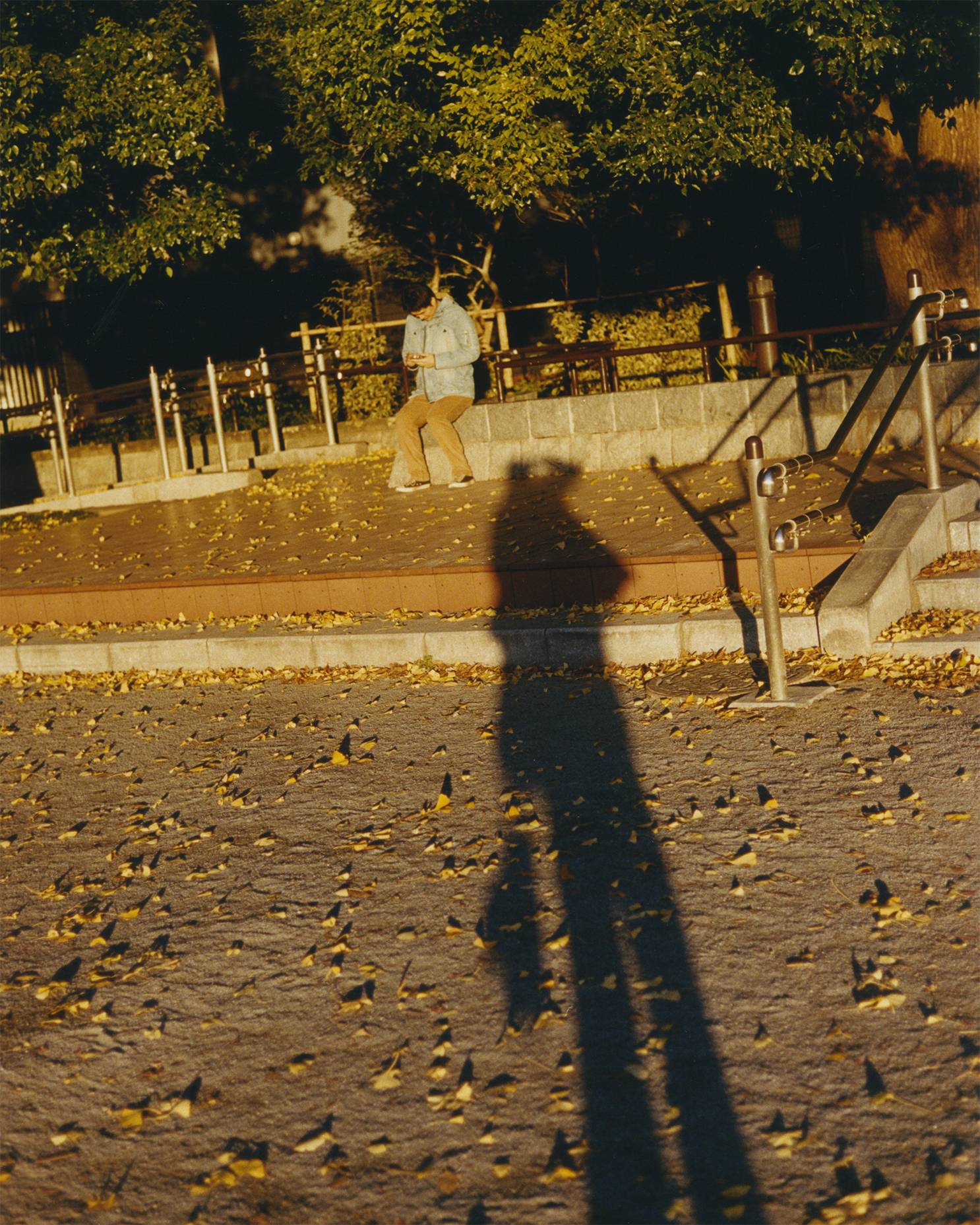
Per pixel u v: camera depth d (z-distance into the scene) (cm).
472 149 1391
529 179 1380
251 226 1950
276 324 1977
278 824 515
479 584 755
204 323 1981
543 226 1847
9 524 1293
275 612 817
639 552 745
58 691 782
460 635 700
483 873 442
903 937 365
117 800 573
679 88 1245
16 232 1430
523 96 1349
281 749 611
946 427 991
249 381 1541
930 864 408
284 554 906
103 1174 301
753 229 1769
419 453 1155
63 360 1956
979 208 1344
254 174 1891
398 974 380
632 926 390
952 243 1358
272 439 1568
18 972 415
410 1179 286
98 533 1171
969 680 566
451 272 1845
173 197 1495
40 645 823
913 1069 304
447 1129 302
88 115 1338
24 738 690
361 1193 284
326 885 450
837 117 1284
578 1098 308
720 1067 313
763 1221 261
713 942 375
